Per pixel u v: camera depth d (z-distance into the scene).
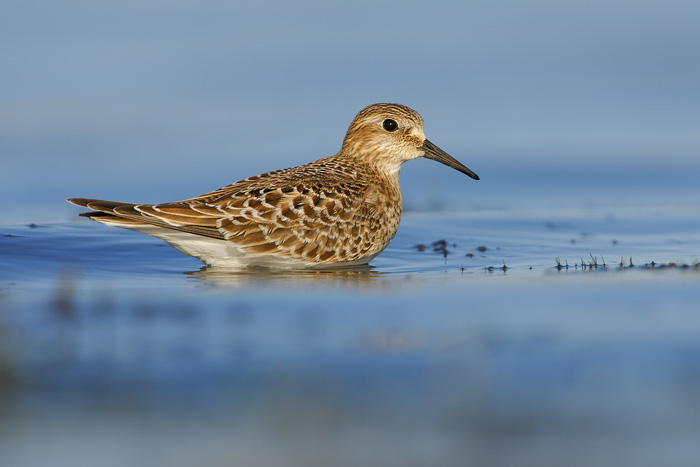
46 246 20.08
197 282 16.81
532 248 21.36
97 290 15.71
